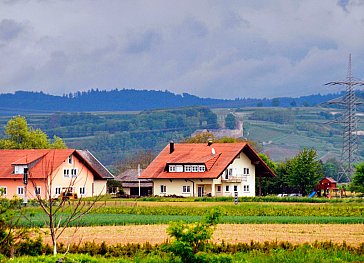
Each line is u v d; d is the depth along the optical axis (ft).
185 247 298.76
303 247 372.99
